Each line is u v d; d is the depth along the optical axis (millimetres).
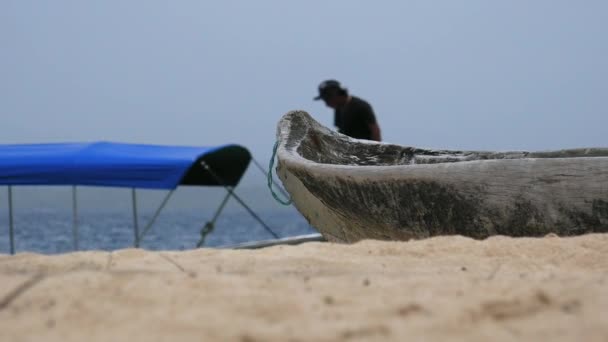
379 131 38656
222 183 44438
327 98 38875
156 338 8641
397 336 8789
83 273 11680
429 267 15969
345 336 8766
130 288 10703
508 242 18531
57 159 38750
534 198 20859
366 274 13859
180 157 39875
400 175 21875
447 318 9367
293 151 25984
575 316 9531
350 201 23266
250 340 8609
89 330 9031
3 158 39062
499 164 21203
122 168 38781
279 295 10539
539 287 10852
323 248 18750
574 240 18469
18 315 9734
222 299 10258
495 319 9586
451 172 21453
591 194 20328
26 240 156625
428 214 22047
